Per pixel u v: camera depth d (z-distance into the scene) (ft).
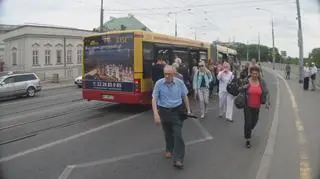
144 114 48.11
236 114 48.19
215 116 46.42
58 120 44.27
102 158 27.04
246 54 311.06
